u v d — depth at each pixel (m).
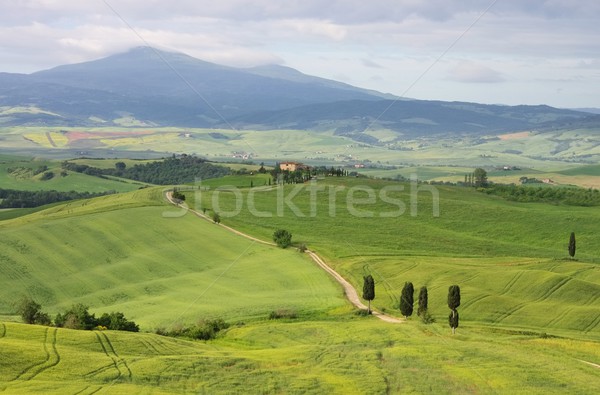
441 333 86.50
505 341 82.19
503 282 120.62
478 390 58.94
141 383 56.09
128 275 135.38
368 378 60.97
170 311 107.38
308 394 56.69
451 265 137.62
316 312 106.06
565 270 135.12
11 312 113.69
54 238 157.38
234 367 62.38
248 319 101.75
